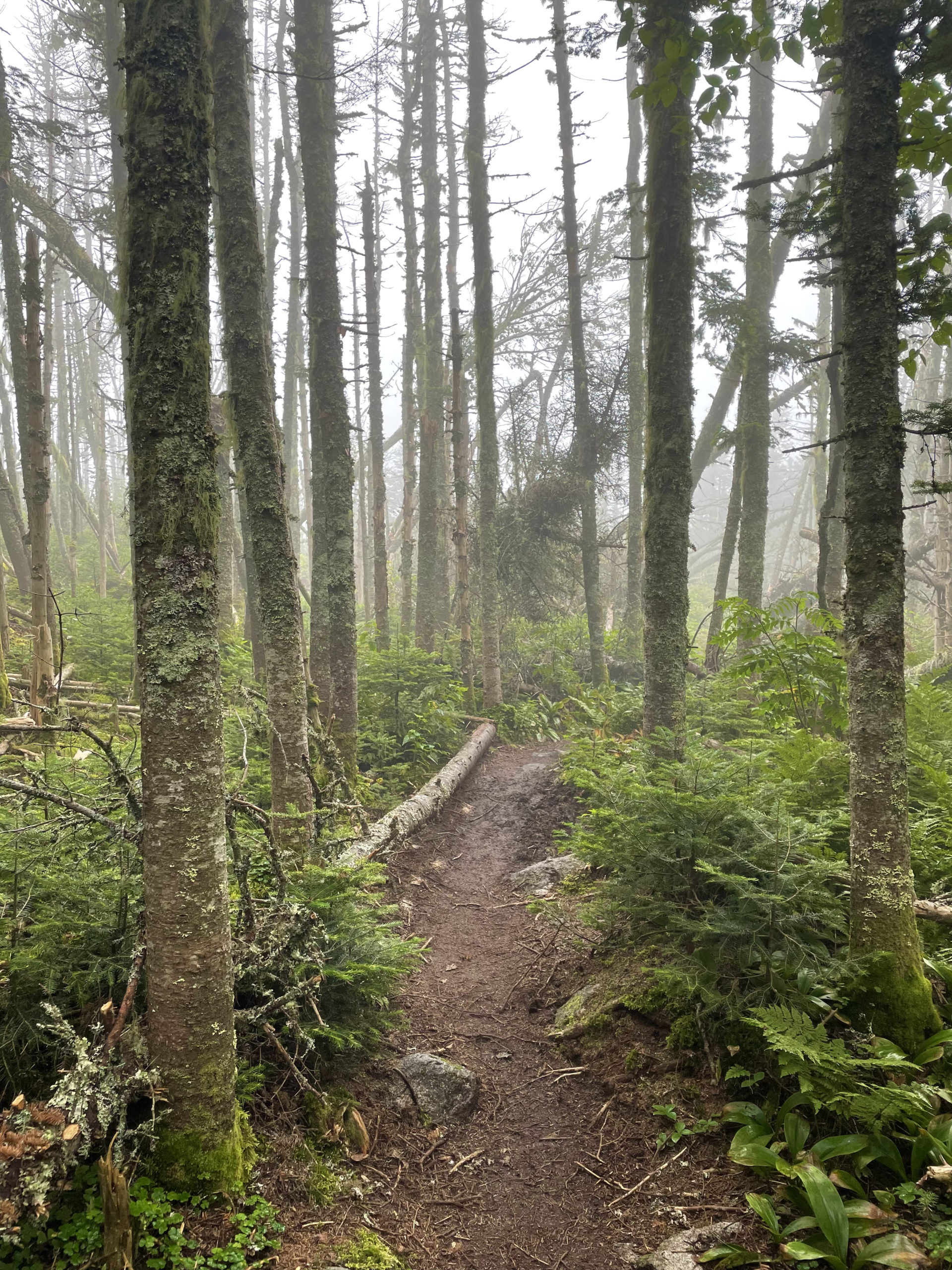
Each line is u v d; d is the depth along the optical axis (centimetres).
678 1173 330
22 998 329
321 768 738
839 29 390
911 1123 301
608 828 480
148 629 291
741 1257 276
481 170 1280
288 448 1867
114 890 364
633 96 420
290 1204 306
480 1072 416
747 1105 341
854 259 345
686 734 632
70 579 1845
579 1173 343
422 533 1504
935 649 1571
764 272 1181
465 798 933
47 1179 251
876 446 341
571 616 1781
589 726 1215
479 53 1299
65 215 1568
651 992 422
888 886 341
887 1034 333
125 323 293
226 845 306
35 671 827
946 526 1523
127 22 287
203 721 294
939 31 346
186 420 289
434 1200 332
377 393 1291
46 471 825
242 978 369
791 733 633
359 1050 412
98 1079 280
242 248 547
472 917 614
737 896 412
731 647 1219
